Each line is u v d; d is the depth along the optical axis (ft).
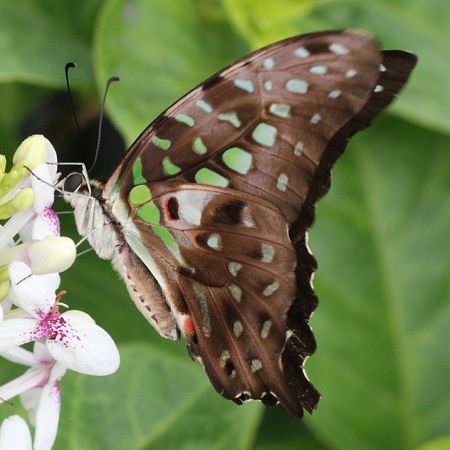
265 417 1.80
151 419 1.69
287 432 1.80
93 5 1.80
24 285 1.53
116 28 1.76
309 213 1.60
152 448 1.69
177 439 1.69
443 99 1.82
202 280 1.63
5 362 1.70
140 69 1.76
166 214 1.61
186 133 1.59
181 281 1.63
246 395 1.65
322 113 1.59
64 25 1.79
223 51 1.80
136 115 1.74
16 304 1.54
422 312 1.82
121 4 1.77
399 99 1.81
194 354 1.65
